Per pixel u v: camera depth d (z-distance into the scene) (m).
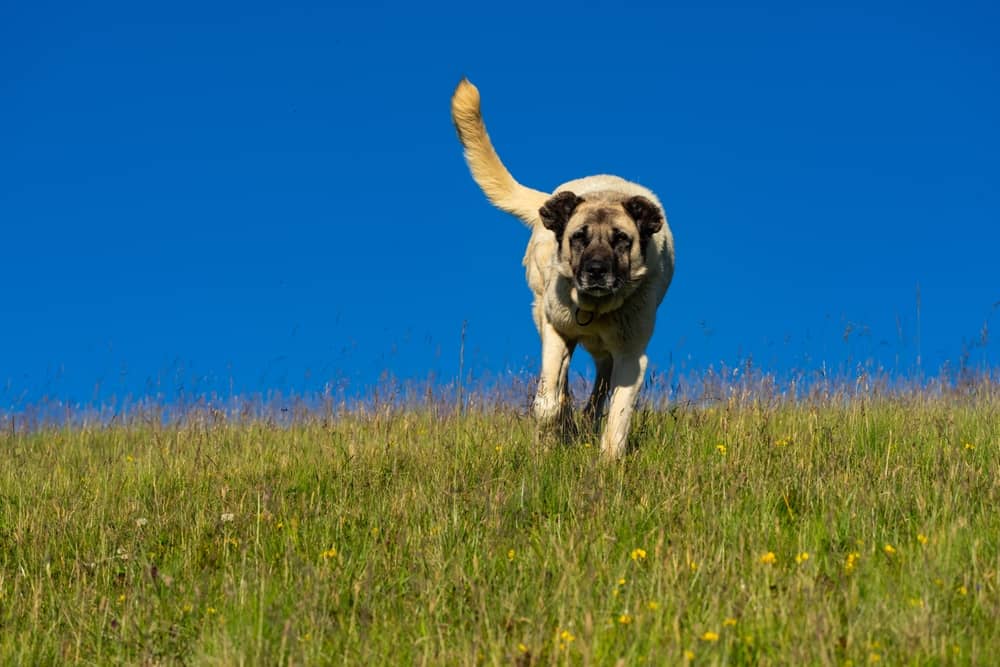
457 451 6.85
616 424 6.96
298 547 5.43
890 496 5.39
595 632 3.83
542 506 5.77
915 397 8.58
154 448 8.14
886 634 3.79
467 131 8.34
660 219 7.11
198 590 4.66
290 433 8.53
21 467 7.93
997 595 4.14
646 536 5.02
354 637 4.11
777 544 4.90
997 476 5.67
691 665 3.61
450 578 4.66
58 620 4.70
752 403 7.72
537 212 8.18
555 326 7.41
